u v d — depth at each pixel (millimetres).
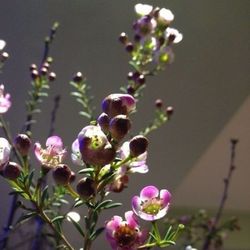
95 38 415
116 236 149
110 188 165
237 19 409
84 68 419
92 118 268
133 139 144
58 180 146
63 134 424
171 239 154
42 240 289
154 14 230
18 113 418
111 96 146
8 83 418
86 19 412
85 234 156
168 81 427
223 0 405
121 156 155
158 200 154
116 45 416
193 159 456
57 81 418
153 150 449
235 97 434
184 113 439
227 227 364
